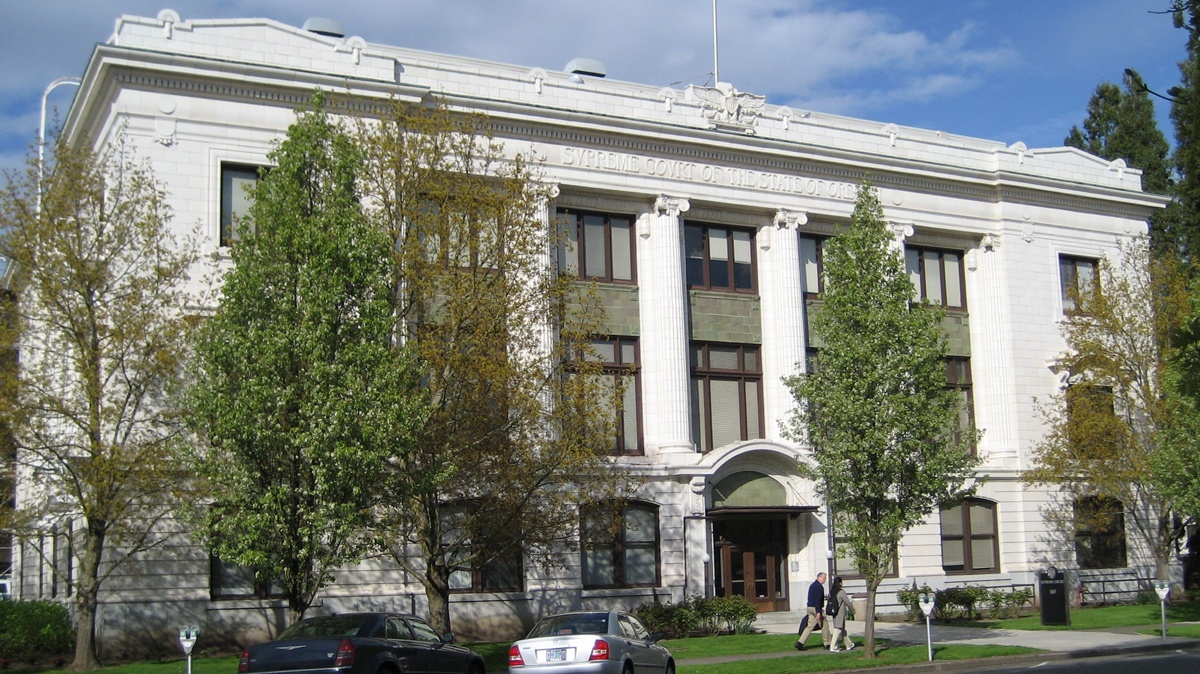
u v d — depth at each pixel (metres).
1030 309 46.97
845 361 29.44
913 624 39.22
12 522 27.58
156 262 29.22
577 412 28.06
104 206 29.17
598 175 39.09
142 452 26.77
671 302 39.62
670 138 40.12
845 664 27.34
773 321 41.94
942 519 44.25
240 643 31.59
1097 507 46.47
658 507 38.38
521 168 30.95
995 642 32.03
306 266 23.52
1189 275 43.19
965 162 47.06
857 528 29.66
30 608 30.03
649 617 34.38
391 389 23.50
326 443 22.61
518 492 27.78
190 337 25.31
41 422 27.33
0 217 27.94
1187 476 34.38
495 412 27.34
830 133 44.12
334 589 32.88
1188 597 46.94
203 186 32.78
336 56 35.38
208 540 24.08
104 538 30.31
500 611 35.38
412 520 27.84
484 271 27.78
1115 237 49.50
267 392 22.55
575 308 37.66
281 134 33.88
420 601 33.81
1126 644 30.55
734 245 42.44
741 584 40.16
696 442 40.38
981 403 46.12
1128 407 43.06
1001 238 46.84
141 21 33.12
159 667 27.56
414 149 27.91
